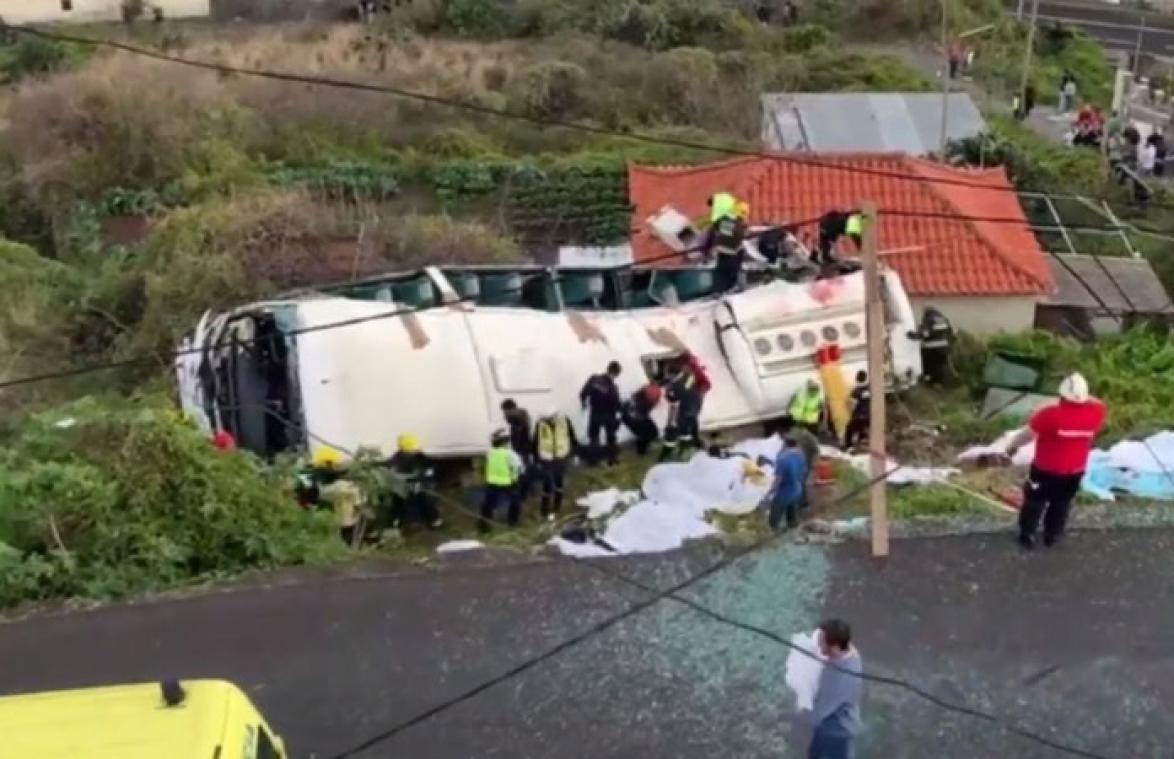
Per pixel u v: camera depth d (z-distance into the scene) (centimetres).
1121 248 2805
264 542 1354
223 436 1577
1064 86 4178
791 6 4825
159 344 2378
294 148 3678
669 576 1305
